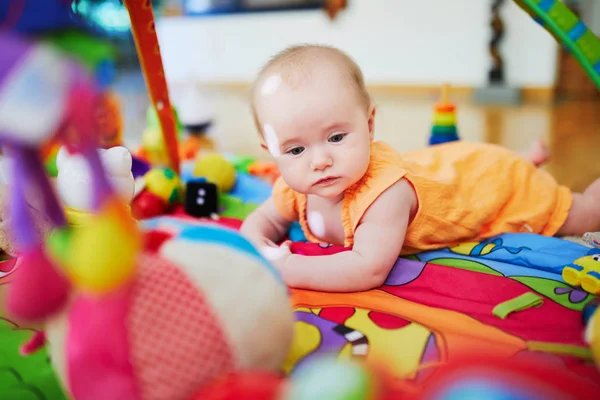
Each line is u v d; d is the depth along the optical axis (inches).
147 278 18.1
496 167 37.1
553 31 33.4
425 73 129.6
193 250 19.8
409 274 30.9
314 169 29.7
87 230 15.1
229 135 87.0
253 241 34.9
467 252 34.6
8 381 22.9
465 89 124.6
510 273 31.0
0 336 26.2
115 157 31.9
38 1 14.1
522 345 23.5
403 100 118.0
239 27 151.2
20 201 15.4
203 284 18.8
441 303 27.9
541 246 33.5
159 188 43.6
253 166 54.7
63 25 14.5
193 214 43.1
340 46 138.2
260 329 19.2
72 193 29.0
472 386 14.6
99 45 14.8
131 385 17.1
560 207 37.6
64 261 15.6
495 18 114.0
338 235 34.7
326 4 136.3
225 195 48.4
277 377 18.5
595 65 32.8
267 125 30.4
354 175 30.0
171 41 164.7
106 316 16.6
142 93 118.6
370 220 30.8
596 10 107.0
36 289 15.1
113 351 16.9
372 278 29.7
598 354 20.7
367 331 25.2
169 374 17.4
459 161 36.9
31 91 13.1
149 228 22.0
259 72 33.0
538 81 115.1
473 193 36.2
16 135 13.8
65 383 18.3
